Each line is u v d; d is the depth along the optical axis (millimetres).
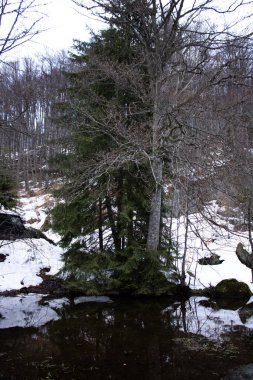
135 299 12750
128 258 12805
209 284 13602
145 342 8711
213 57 12211
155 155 11273
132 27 12695
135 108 12375
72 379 6797
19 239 14773
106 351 8133
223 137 10305
